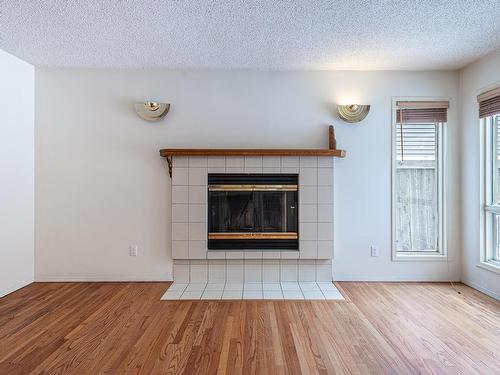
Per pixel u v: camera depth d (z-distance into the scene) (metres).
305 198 3.69
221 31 2.82
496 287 3.24
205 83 3.76
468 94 3.60
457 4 2.39
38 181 3.74
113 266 3.77
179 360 2.17
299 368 2.08
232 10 2.48
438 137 3.82
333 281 3.77
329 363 2.13
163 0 2.34
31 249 3.72
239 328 2.62
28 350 2.29
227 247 3.75
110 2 2.37
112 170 3.75
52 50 3.24
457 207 3.77
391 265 3.78
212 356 2.22
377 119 3.76
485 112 3.35
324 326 2.66
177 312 2.94
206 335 2.51
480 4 2.39
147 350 2.29
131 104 3.75
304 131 3.77
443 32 2.83
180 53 3.29
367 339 2.44
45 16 2.58
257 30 2.80
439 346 2.34
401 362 2.14
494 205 3.32
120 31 2.83
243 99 3.77
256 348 2.32
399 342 2.40
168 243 3.77
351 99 3.76
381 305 3.09
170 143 3.75
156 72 3.75
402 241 3.82
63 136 3.74
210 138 3.76
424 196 3.82
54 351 2.28
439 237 3.83
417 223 3.82
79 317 2.83
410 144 3.83
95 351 2.28
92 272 3.76
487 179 3.42
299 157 3.68
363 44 3.07
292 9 2.46
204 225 3.67
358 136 3.77
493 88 3.25
